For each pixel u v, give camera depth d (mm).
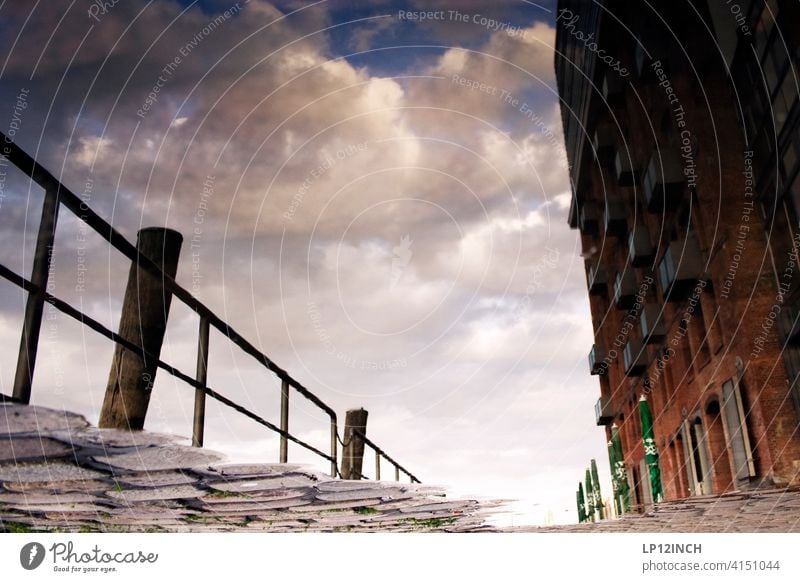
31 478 3197
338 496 4684
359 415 8703
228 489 4074
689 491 19062
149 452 3057
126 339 3406
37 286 2631
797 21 10836
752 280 13602
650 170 18203
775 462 12570
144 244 3625
